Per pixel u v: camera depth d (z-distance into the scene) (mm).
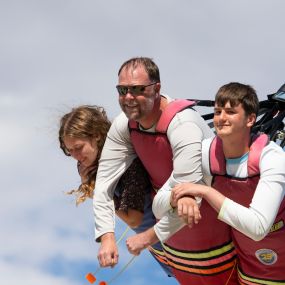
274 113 18984
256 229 12922
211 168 14062
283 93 18859
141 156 15391
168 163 15039
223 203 13234
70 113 16016
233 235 15055
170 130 14555
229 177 13844
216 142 14125
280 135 18141
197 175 14227
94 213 15648
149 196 16234
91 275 15680
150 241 14711
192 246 15562
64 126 15812
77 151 15852
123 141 15555
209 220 15055
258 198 13094
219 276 15703
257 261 14789
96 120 15867
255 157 13516
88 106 16062
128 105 14508
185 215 13500
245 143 13648
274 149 13500
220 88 13656
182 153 14273
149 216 16375
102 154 15766
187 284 16438
